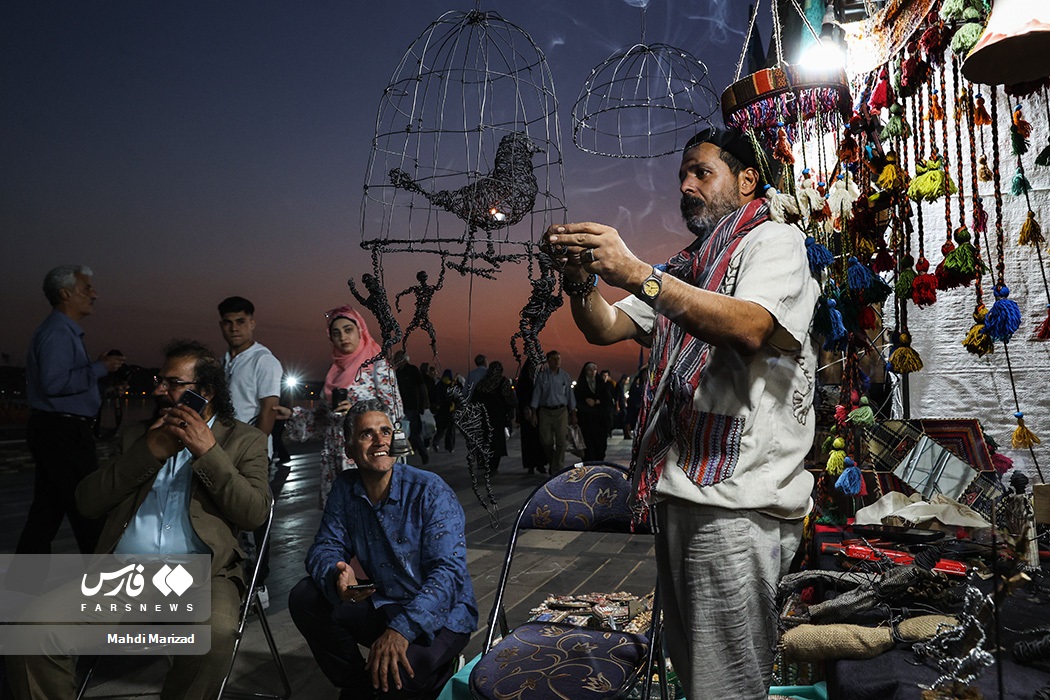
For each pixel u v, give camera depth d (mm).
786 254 1606
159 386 2770
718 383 1636
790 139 2191
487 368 10547
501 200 1896
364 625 2654
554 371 10117
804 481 1692
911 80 1996
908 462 2361
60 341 4016
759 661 1673
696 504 1629
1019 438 2320
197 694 2494
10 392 17453
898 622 1653
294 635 3715
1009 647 1452
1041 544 2168
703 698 1655
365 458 2707
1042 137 2939
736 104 2186
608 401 10562
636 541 5660
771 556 1646
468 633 2664
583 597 3217
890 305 3350
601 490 2514
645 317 2031
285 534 6211
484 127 2012
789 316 1561
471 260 1863
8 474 10734
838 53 2195
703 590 1644
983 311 2014
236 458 2834
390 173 1917
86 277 4215
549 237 1557
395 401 4238
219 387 2857
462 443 15031
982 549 2105
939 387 3293
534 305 1821
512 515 6848
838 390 2951
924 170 1975
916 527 2334
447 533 2684
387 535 2717
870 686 1434
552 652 2197
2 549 5602
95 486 2662
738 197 1803
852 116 2180
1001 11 1537
